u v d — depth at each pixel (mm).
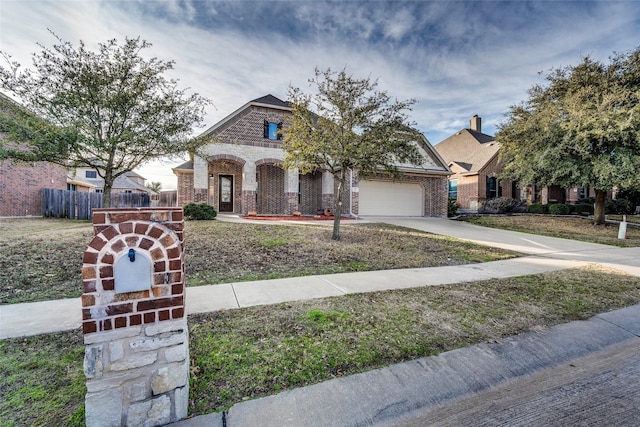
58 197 14492
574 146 13086
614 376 2773
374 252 7988
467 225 14867
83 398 2162
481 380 2611
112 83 6750
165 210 2111
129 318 1869
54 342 2967
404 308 4070
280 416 2080
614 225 15273
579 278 5902
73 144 6070
